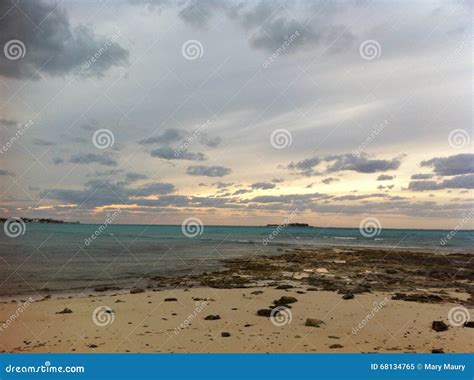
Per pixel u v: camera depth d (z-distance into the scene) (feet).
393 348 30.96
